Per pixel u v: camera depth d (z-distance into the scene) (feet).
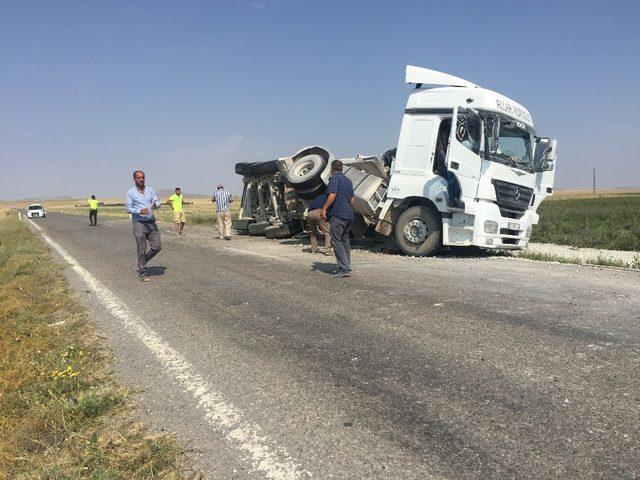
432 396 11.83
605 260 33.76
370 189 37.55
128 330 18.84
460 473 8.77
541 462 8.95
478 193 33.42
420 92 36.27
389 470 9.00
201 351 16.07
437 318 18.13
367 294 22.58
